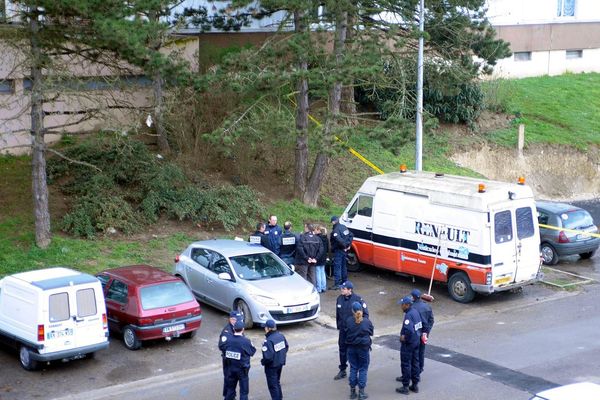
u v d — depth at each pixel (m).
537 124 31.05
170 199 20.81
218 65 20.67
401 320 16.14
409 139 20.12
